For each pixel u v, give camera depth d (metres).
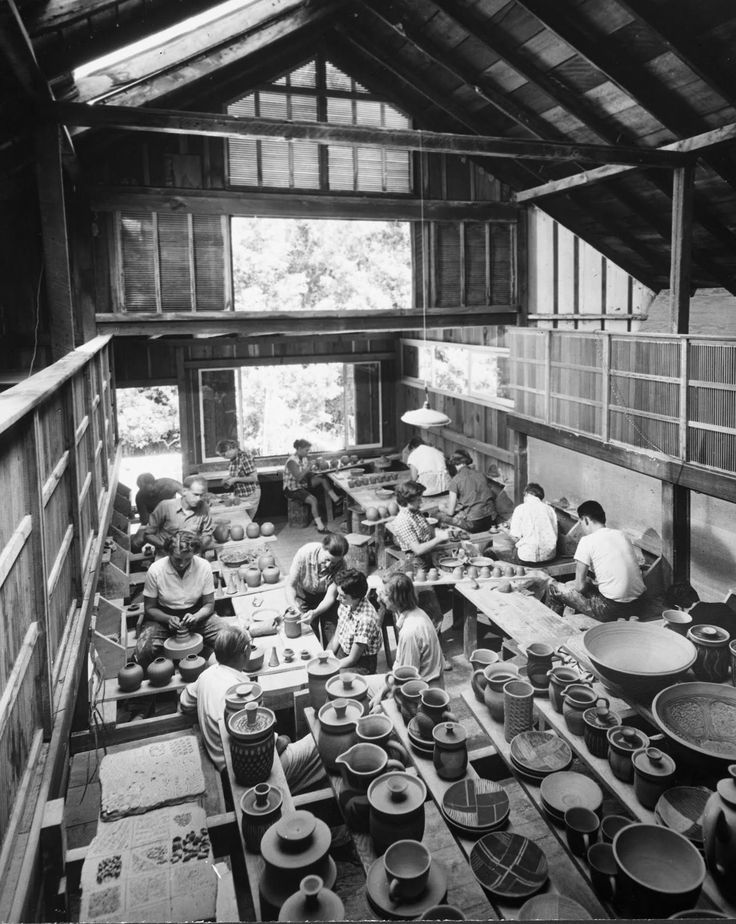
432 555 6.97
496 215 9.17
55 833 2.24
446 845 3.31
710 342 5.59
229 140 8.10
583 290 8.59
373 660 4.91
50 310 4.89
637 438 6.53
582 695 3.49
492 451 10.16
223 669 4.29
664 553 6.33
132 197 7.85
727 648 3.49
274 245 14.38
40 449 2.75
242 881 3.22
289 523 10.80
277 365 11.46
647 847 2.47
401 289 15.19
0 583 2.03
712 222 6.73
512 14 5.72
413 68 7.66
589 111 6.41
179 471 15.05
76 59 4.79
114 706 4.59
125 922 2.59
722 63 5.07
